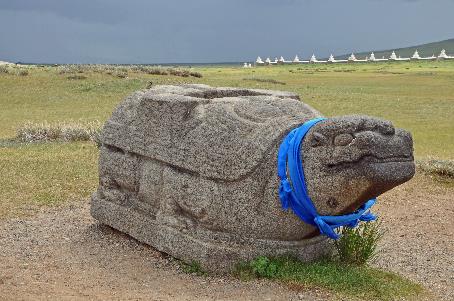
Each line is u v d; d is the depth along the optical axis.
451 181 10.70
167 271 5.45
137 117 6.27
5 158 11.33
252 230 5.16
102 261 5.80
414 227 7.99
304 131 4.98
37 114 20.23
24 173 10.02
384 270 5.77
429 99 25.47
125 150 6.44
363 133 4.66
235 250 5.14
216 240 5.28
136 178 6.30
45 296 4.62
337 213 5.02
